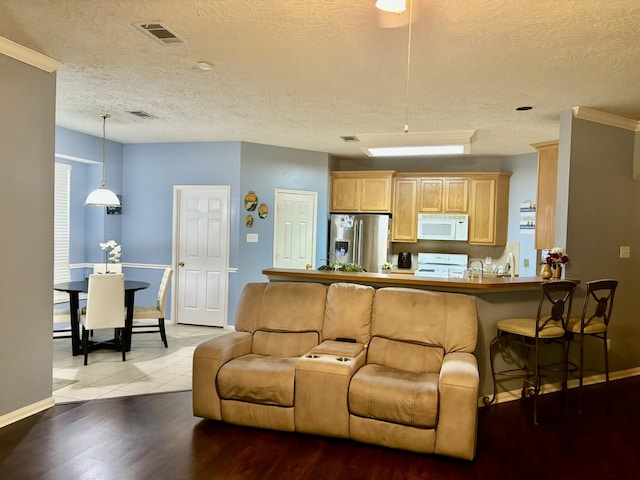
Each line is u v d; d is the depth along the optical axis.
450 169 7.25
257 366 3.19
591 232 4.44
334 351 3.23
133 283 5.41
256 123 5.24
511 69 3.29
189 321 6.59
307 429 3.05
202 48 3.08
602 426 3.43
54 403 3.58
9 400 3.19
